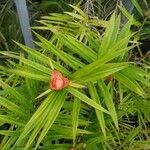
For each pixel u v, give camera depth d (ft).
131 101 2.69
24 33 2.94
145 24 3.23
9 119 2.19
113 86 2.54
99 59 2.01
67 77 2.03
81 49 2.20
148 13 2.89
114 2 3.28
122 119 2.91
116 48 2.13
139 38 3.13
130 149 2.65
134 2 2.87
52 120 1.88
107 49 2.21
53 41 2.77
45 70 2.06
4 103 2.17
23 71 2.05
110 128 2.68
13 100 2.38
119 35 2.33
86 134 2.45
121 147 2.72
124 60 2.41
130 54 2.86
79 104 1.99
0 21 3.66
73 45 2.21
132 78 2.09
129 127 2.86
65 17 2.80
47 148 2.33
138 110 2.67
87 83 2.05
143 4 3.34
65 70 2.06
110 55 2.02
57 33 2.28
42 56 2.14
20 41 3.59
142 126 3.00
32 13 3.84
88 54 2.19
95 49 2.39
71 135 2.25
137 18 3.31
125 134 2.81
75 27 2.75
